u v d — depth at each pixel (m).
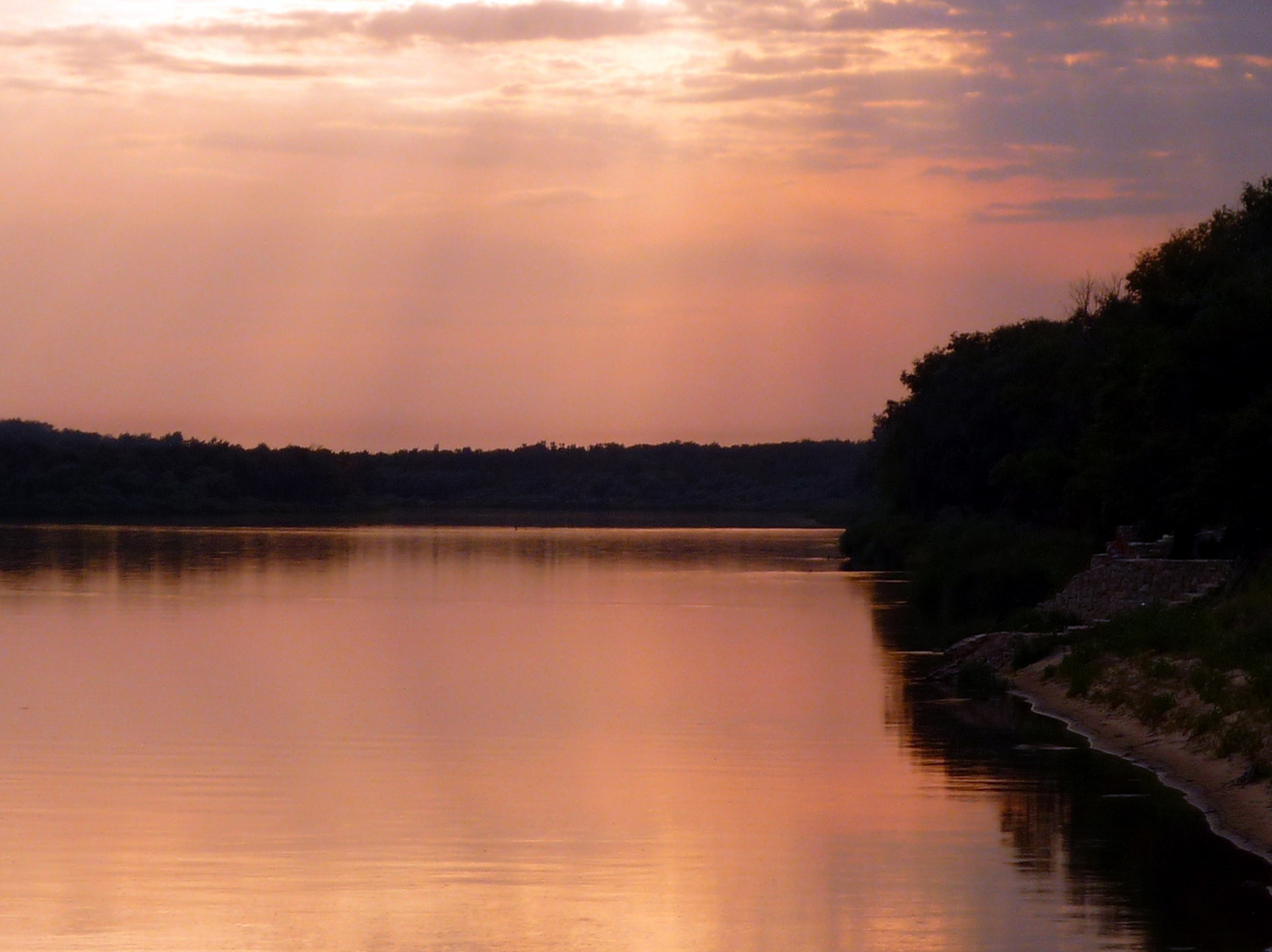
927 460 122.25
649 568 119.75
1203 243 67.38
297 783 31.91
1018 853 26.38
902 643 60.31
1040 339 108.81
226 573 107.75
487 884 24.58
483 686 47.25
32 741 36.69
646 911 23.14
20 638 61.03
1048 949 21.25
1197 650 41.69
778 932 22.14
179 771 33.25
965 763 34.50
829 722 40.28
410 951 21.25
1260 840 27.16
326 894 23.95
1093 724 39.78
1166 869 25.25
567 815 29.23
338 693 45.47
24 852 26.27
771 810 29.69
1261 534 50.97
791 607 79.38
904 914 22.91
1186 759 33.81
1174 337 54.97
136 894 23.89
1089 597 57.53
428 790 31.38
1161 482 54.78
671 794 31.11
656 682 48.22
